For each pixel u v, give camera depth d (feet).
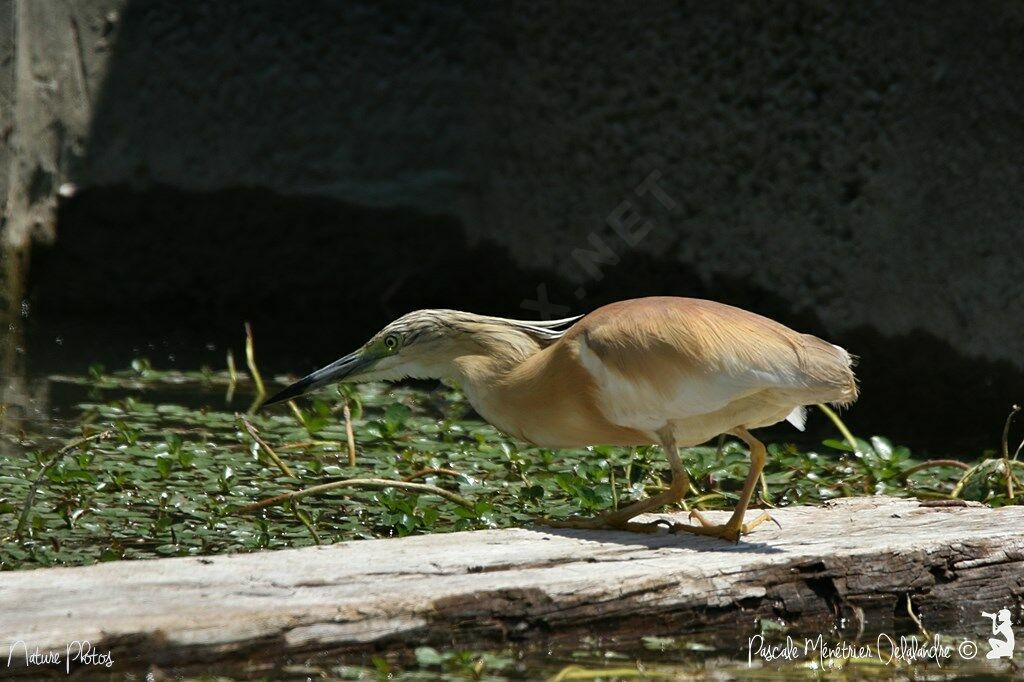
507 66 75.97
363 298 78.33
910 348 56.08
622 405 29.68
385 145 77.41
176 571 25.75
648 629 26.35
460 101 77.97
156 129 73.67
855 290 58.95
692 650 25.82
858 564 28.19
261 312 76.74
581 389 30.32
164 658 22.30
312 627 23.41
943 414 54.29
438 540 29.17
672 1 67.00
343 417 49.80
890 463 41.09
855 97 58.44
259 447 40.24
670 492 30.01
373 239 77.61
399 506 34.24
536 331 32.94
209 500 35.45
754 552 28.32
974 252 52.75
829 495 38.99
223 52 74.54
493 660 24.12
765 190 63.52
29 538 31.73
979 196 52.47
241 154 75.41
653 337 29.12
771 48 62.39
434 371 33.30
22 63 66.18
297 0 75.41
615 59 70.18
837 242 59.77
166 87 73.61
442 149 78.23
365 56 76.64
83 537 32.04
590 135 71.82
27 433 43.75
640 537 29.86
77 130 71.36
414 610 24.22
